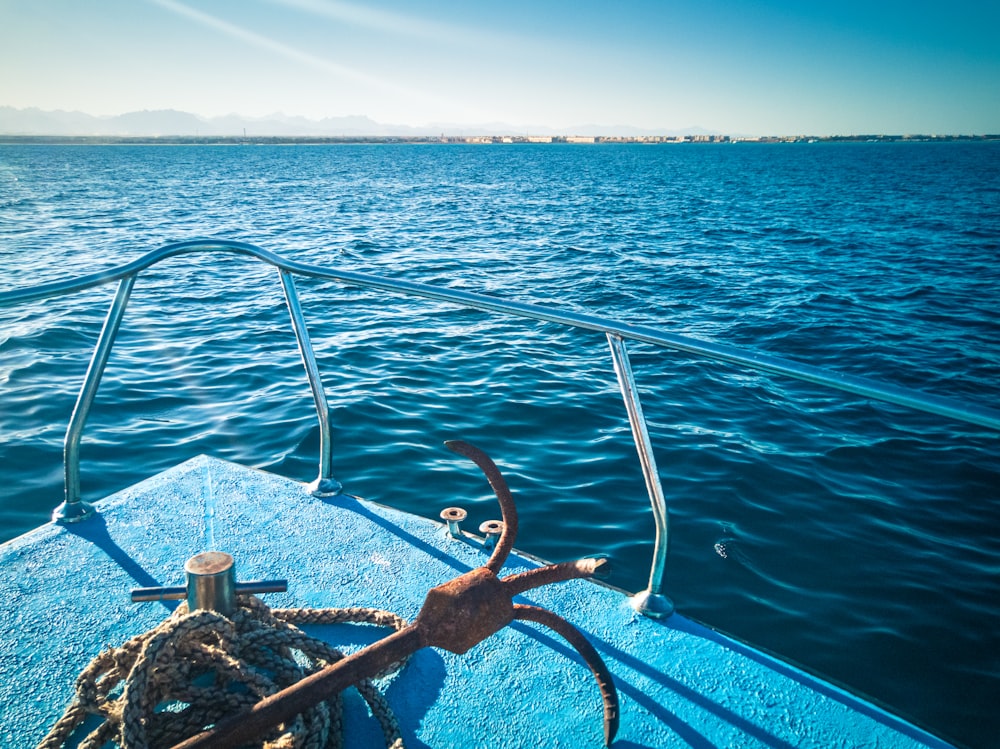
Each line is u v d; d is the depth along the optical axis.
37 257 17.70
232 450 6.14
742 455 6.39
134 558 2.23
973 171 91.75
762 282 16.05
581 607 2.04
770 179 71.31
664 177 73.88
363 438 6.44
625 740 1.59
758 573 4.58
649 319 12.29
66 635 1.90
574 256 19.52
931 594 4.46
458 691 1.74
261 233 24.25
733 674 1.79
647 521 5.12
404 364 8.83
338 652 1.60
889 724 1.65
